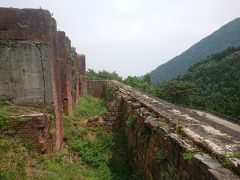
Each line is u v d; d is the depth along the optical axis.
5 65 10.94
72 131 13.73
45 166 9.28
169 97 42.22
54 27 12.47
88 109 20.62
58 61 13.16
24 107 10.92
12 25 10.91
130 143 12.22
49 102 11.15
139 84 41.50
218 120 30.69
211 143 5.54
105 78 43.12
